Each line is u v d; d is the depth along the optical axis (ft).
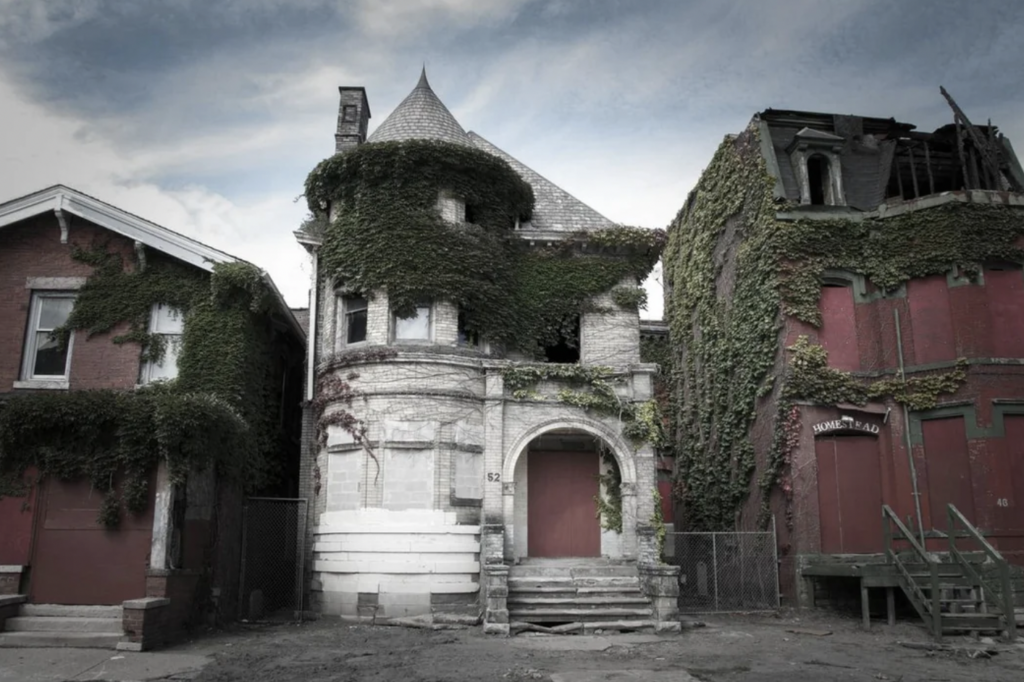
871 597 63.93
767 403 71.36
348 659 43.19
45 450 50.90
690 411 89.76
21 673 38.63
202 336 64.34
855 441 67.62
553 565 62.80
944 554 61.05
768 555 68.23
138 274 65.98
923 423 67.31
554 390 65.51
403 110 76.18
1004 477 64.18
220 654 44.50
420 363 64.75
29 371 64.64
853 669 41.32
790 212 70.44
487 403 64.54
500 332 68.64
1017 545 63.05
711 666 41.93
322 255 70.85
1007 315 67.92
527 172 79.20
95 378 64.23
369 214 68.13
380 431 63.62
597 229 72.64
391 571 60.95
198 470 53.93
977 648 47.60
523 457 68.08
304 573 66.33
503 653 45.55
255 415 67.15
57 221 66.95
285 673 39.09
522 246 72.49
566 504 68.03
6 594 48.73
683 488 90.48
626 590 58.70
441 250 67.26
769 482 69.36
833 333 69.31
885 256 69.92
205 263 64.80
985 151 73.82
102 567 49.85
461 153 69.31
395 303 66.33
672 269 100.17
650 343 101.71
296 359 81.41
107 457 51.01
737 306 77.61
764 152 73.51
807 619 61.05
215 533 57.11
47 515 50.57
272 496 71.56
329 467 65.72
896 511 66.13
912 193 78.38
